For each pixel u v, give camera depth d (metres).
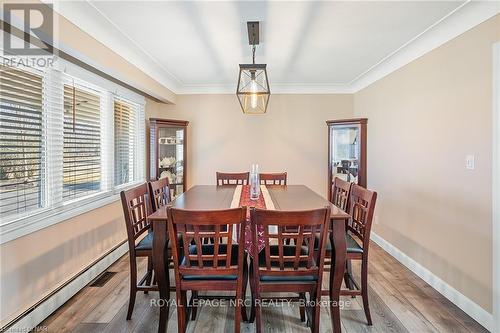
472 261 2.12
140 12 2.13
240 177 3.71
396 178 3.23
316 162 4.51
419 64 2.79
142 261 3.14
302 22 2.30
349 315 2.13
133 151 3.84
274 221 1.58
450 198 2.35
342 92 4.46
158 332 1.87
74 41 2.12
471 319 2.09
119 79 3.01
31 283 2.02
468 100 2.17
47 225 2.15
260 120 4.50
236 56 3.12
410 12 2.13
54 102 2.31
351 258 2.02
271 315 2.14
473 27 2.12
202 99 4.50
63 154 2.45
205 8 2.08
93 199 2.85
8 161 1.92
